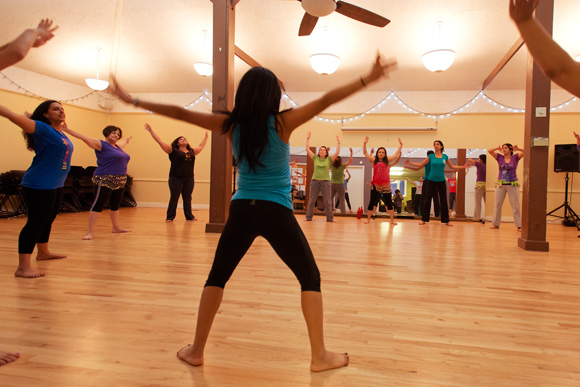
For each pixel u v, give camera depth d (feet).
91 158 28.76
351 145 27.84
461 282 8.94
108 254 11.27
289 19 19.76
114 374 4.41
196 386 4.19
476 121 26.43
